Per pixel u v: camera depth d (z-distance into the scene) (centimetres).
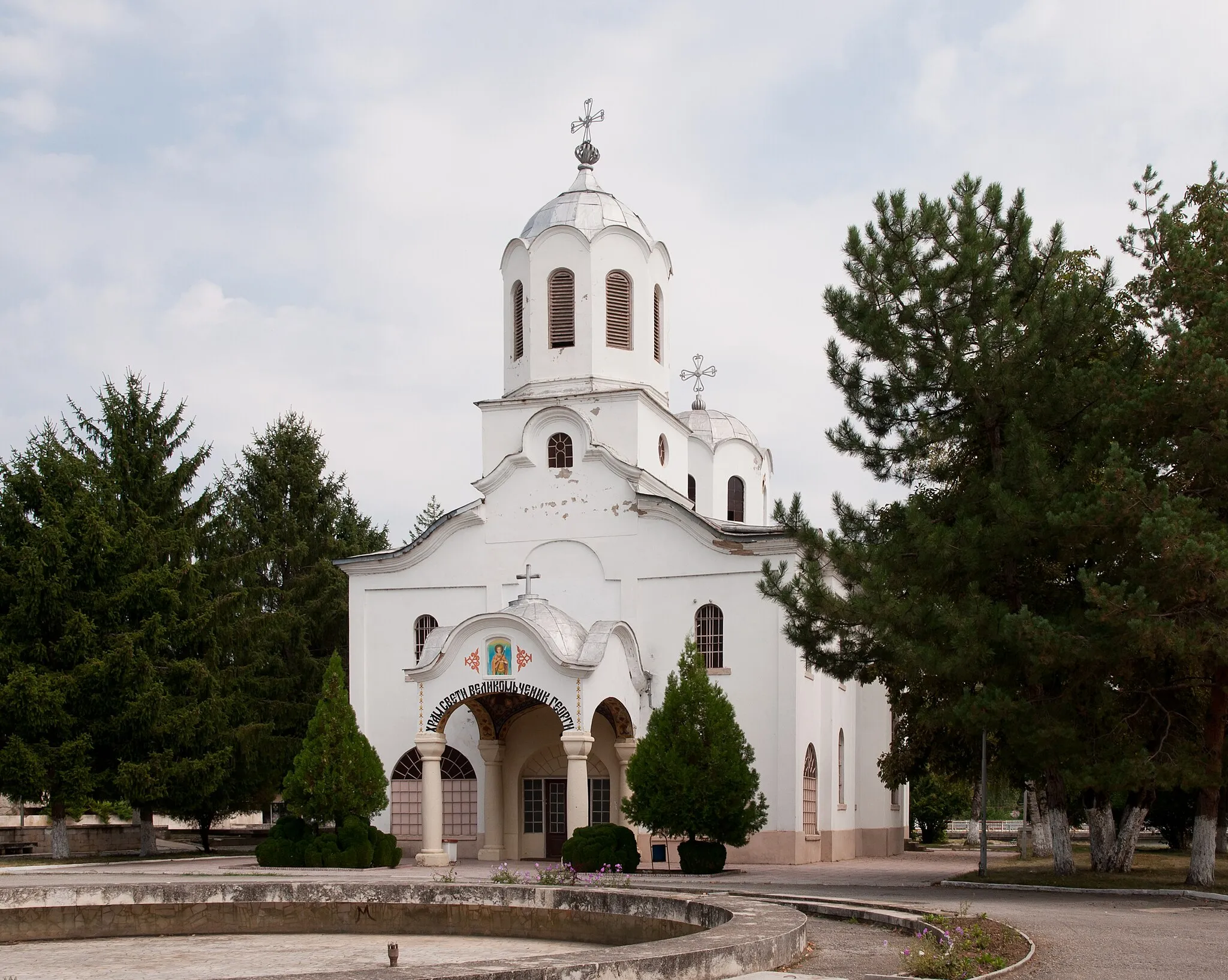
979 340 2897
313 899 2133
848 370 3091
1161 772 2619
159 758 3941
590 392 4234
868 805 4584
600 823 3572
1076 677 2730
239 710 4716
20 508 4056
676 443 4572
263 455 5912
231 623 4856
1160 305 2895
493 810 3988
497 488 4244
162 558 4347
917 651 2678
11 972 1658
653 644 3994
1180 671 2841
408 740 4219
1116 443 2616
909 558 2933
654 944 1343
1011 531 2734
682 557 4000
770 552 3891
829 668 3005
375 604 4334
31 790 3778
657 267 4459
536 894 2022
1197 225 3139
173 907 2122
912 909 2105
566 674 3600
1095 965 1574
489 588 4203
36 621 3909
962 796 6025
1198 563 2470
